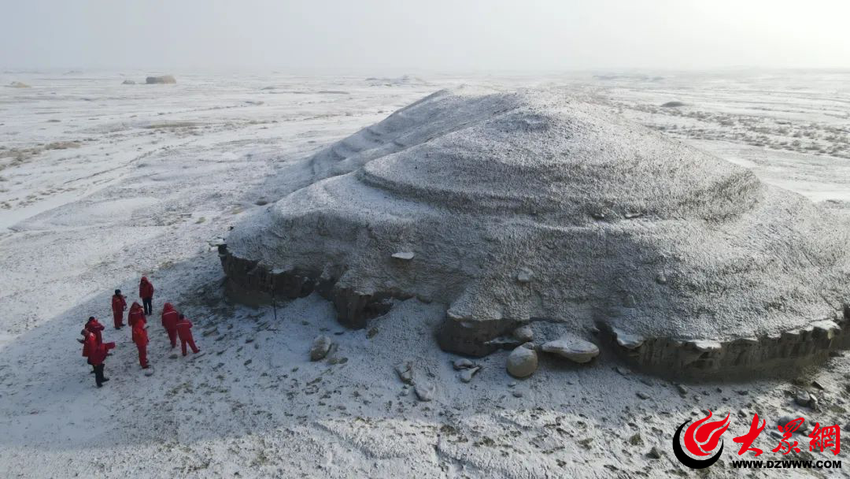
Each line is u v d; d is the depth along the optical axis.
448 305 12.23
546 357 11.07
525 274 11.83
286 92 105.56
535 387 10.50
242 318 13.96
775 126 46.91
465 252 12.55
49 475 8.98
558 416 9.80
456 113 25.94
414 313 12.31
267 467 8.91
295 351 12.16
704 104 71.50
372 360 11.53
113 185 30.09
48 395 11.30
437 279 12.53
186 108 71.19
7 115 59.66
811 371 10.99
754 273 11.64
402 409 10.14
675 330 10.68
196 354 12.54
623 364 10.96
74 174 32.81
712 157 16.34
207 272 17.20
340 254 13.66
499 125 16.59
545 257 12.10
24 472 9.08
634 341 10.59
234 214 23.67
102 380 11.55
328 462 8.96
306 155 35.78
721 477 8.51
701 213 13.16
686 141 39.03
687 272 11.44
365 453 9.11
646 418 9.75
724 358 10.62
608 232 12.28
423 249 12.91
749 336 10.58
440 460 8.93
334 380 11.03
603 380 10.64
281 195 25.92
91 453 9.48
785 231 13.24
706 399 10.22
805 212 14.52
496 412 9.94
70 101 77.81
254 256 14.34
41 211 25.59
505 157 14.45
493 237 12.50
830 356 11.48
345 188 15.88
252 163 34.50
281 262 14.06
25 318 14.88
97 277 17.53
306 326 12.98
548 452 8.98
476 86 34.75
